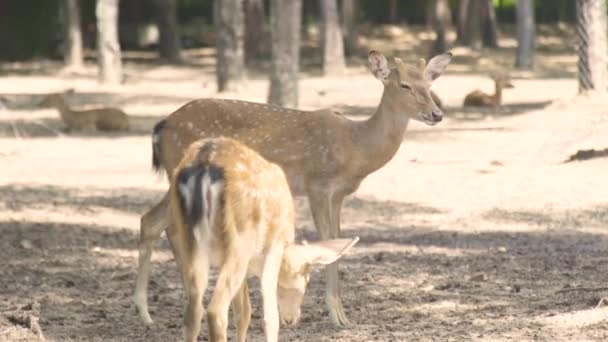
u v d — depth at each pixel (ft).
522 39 153.07
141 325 33.81
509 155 74.54
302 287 27.68
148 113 103.60
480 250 47.62
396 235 51.57
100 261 44.93
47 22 169.78
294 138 34.91
